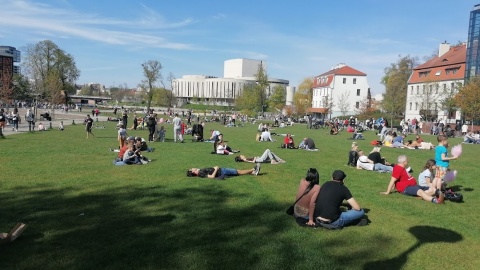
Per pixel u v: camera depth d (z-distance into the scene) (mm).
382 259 6148
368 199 10383
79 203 8938
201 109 150750
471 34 65625
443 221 8367
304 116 97125
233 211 8609
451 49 79562
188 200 9531
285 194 10617
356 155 16984
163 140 27672
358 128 48375
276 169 15328
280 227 7539
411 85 83688
